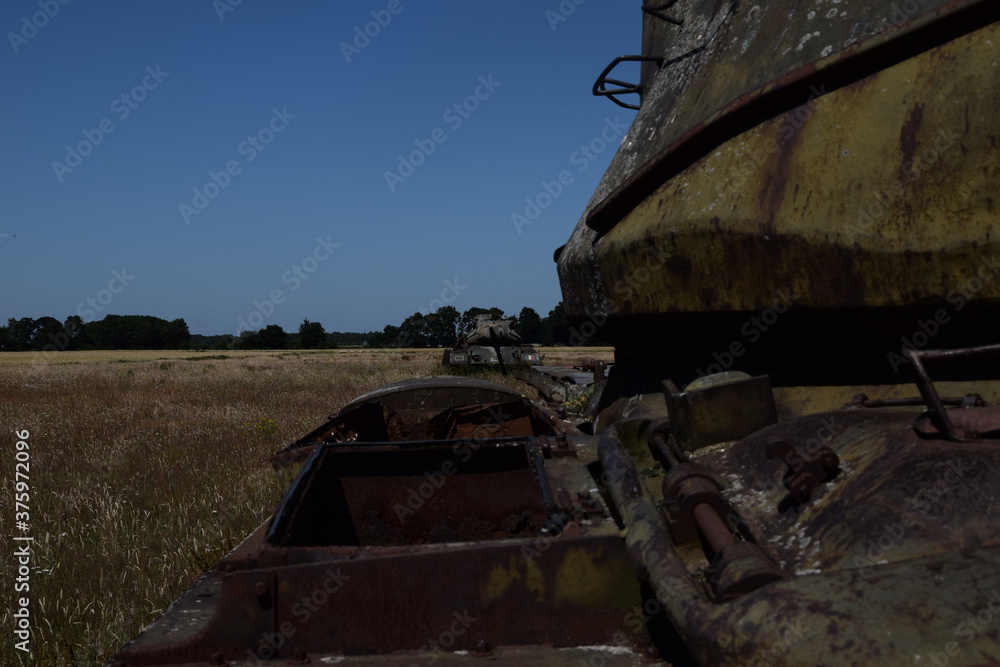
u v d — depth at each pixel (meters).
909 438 2.12
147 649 2.22
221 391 20.44
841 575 1.60
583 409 6.21
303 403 16.06
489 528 3.93
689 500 2.28
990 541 1.62
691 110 3.48
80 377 28.16
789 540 2.04
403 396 5.68
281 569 2.27
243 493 7.04
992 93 2.42
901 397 2.72
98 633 4.11
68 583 5.00
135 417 14.08
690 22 4.21
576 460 3.34
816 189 2.70
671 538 2.27
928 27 2.54
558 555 2.27
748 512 2.29
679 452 2.97
